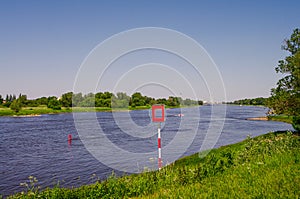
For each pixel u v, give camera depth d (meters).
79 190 10.77
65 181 19.59
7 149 33.34
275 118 72.94
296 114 28.48
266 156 14.46
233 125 59.06
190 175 12.01
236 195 8.85
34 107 135.75
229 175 11.70
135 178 11.87
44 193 10.54
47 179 20.31
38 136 45.00
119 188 10.84
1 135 46.72
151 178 11.87
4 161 26.67
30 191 11.12
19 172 22.52
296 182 9.57
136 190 10.84
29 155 29.52
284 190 8.95
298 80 27.70
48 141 39.31
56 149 32.81
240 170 12.19
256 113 116.31
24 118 90.44
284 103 28.61
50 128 56.78
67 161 26.11
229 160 14.14
